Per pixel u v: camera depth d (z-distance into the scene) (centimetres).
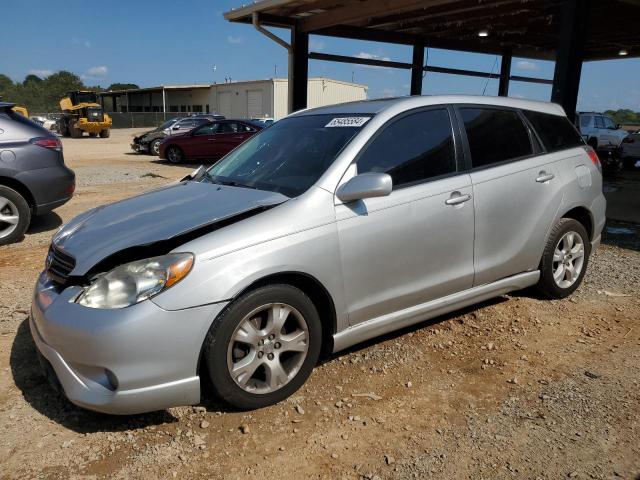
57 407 312
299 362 316
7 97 10800
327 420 299
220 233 289
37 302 303
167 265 273
